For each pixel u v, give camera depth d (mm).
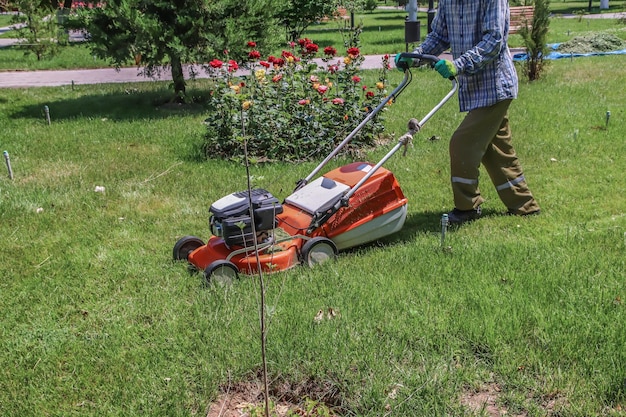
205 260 4566
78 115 10336
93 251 5133
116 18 10094
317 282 4324
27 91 12602
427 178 6777
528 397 3139
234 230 4293
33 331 3920
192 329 3838
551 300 3941
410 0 16094
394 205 5031
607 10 32594
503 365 3324
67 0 13711
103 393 3299
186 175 7059
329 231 4789
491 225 5430
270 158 7465
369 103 7949
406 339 3598
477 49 4871
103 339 3787
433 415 2998
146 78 14680
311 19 17828
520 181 5594
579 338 3492
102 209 6109
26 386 3387
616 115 8961
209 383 3320
